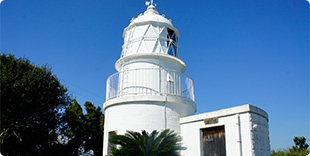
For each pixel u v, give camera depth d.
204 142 11.26
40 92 14.92
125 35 16.38
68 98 17.70
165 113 12.24
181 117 12.62
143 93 13.23
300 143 23.39
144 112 12.12
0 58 14.48
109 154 12.44
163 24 15.29
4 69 13.98
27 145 14.14
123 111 12.48
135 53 14.45
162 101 12.31
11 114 13.09
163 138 10.53
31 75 14.66
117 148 11.27
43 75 15.68
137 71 13.97
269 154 10.69
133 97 12.37
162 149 10.09
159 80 13.70
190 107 13.35
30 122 14.25
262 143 10.22
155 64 14.07
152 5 16.67
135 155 9.96
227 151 10.21
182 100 12.80
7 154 13.05
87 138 23.94
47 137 15.57
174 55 15.41
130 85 13.84
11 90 13.35
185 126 12.17
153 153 9.96
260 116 10.64
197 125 11.64
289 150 19.97
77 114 23.92
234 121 10.29
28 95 14.20
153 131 10.75
